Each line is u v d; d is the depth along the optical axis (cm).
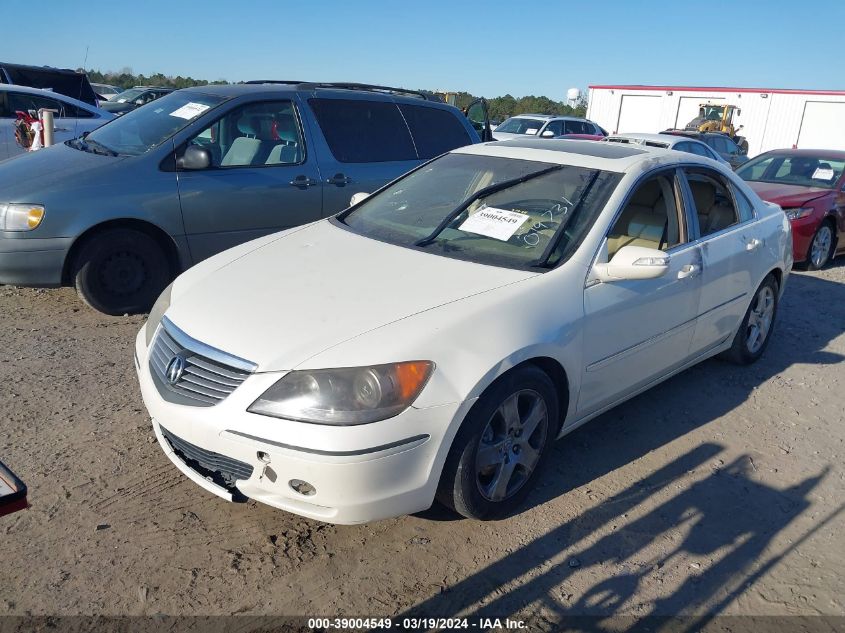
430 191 441
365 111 677
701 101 2995
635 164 410
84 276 551
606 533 331
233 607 275
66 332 534
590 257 359
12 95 1115
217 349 297
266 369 283
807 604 294
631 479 378
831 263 972
